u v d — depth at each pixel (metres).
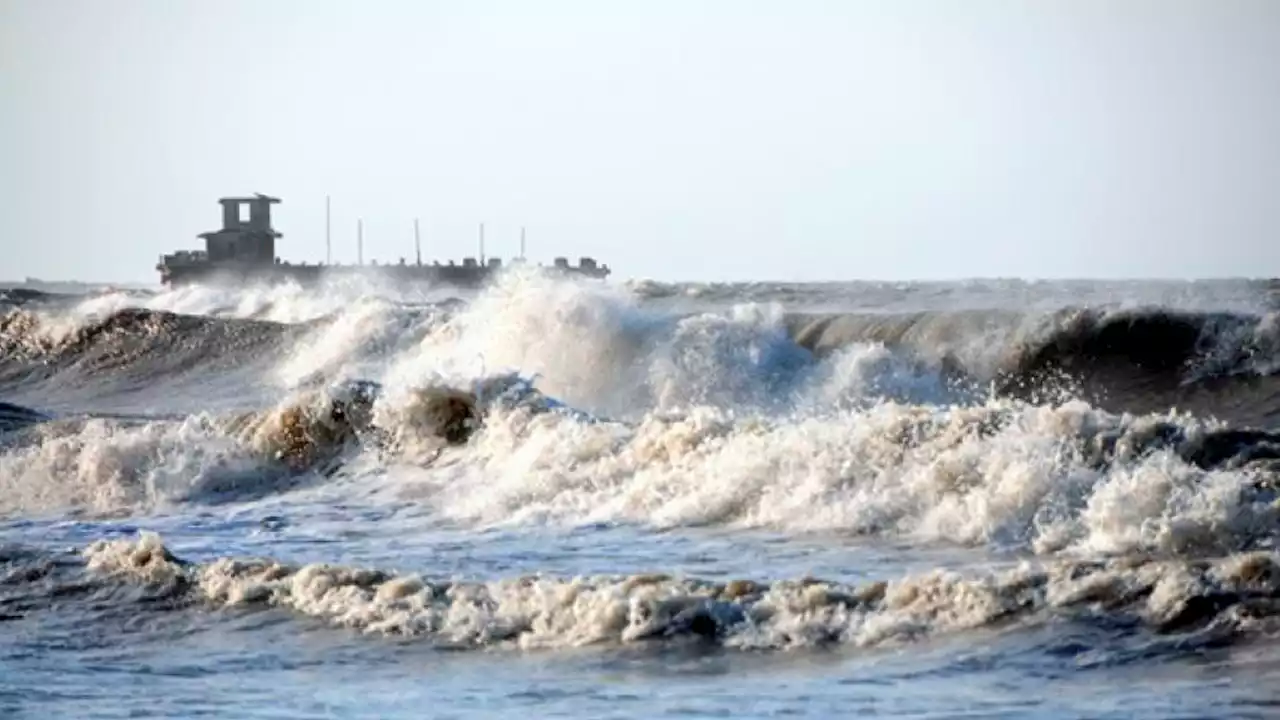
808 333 119.81
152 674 45.53
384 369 138.75
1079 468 57.09
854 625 44.03
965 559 52.62
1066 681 38.38
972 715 36.25
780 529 60.22
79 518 76.62
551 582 49.94
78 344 164.88
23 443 95.50
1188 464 57.56
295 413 85.62
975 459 59.41
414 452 82.56
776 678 40.69
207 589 54.16
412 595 50.47
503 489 72.38
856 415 68.75
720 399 113.25
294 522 71.12
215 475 82.56
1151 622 41.28
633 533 61.81
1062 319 111.44
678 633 45.09
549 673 42.91
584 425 76.69
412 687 42.47
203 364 154.75
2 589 56.19
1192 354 106.88
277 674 44.91
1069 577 44.25
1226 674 37.66
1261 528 49.88
